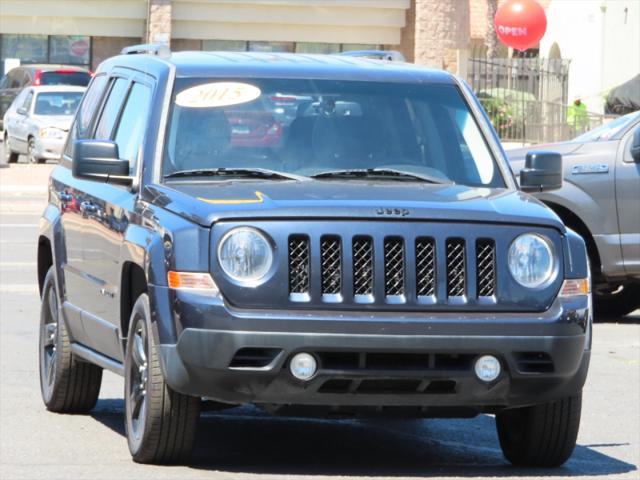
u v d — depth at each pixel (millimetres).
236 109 10539
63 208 12023
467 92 11164
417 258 9156
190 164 10234
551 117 48344
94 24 60812
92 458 10070
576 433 9883
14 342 15742
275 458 10211
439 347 9016
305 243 9062
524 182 10750
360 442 11055
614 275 17688
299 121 10578
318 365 8969
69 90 45719
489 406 9617
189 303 8977
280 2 61969
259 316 8898
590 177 17641
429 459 10398
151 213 9672
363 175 10281
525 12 51750
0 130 55562
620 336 17328
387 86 11016
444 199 9594
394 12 62875
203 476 9352
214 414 12148
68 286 11688
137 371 9750
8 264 23094
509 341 9133
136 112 11000
